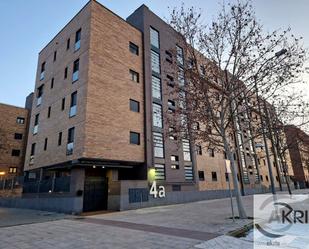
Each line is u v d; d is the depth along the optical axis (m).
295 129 19.59
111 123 18.48
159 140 22.06
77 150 16.78
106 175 18.83
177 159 23.52
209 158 28.38
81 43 19.84
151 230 8.55
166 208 17.23
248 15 11.38
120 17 22.12
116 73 20.11
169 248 6.06
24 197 21.89
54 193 17.75
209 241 6.62
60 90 21.47
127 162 19.16
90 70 18.12
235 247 6.08
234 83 11.74
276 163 38.31
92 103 17.56
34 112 25.78
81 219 12.71
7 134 36.09
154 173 20.20
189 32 12.55
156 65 24.50
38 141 23.33
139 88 21.97
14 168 35.84
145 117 21.38
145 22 24.56
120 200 16.75
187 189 23.45
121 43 21.45
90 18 19.44
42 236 8.13
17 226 10.55
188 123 12.34
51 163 19.91
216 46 12.12
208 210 14.64
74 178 16.39
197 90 12.41
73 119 18.33
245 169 34.62
